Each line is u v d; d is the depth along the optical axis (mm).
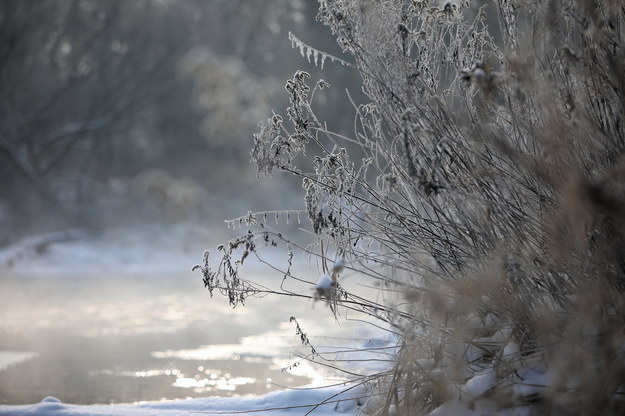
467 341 5973
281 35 49844
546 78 5926
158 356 11703
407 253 6492
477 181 6082
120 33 57625
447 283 6098
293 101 6828
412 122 5887
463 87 6551
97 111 56406
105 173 56188
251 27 52875
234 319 16250
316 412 7000
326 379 8555
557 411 5238
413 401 6195
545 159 5617
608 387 5086
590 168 5727
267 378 9766
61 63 57812
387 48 6535
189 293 22578
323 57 6809
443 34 6848
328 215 6582
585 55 5762
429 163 6195
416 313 6621
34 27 55562
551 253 5688
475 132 6180
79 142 56688
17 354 12008
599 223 5582
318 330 13484
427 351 6406
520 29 6363
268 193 42344
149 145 55625
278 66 49000
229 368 10562
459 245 6332
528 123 6082
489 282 5734
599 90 5762
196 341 13156
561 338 5539
